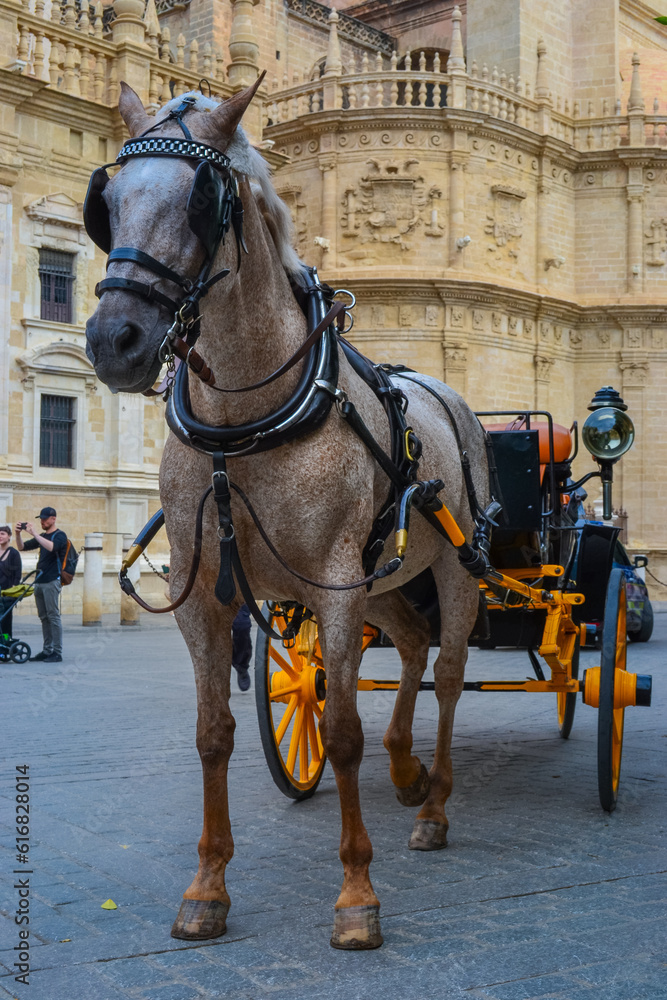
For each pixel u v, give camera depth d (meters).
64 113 25.67
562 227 40.03
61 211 25.88
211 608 4.12
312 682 6.36
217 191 3.50
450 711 5.39
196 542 4.01
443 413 5.72
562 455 7.45
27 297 25.38
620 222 40.41
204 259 3.47
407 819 5.73
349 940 3.73
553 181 39.44
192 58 28.22
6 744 7.85
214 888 3.96
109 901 4.20
